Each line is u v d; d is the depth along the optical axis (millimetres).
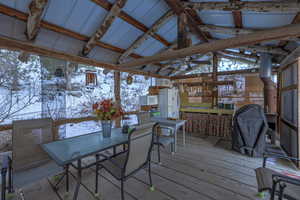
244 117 2982
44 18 2377
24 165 1692
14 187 1420
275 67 4582
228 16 2775
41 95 3244
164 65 5926
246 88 5168
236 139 3129
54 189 1898
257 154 2834
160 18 3084
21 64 2994
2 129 2691
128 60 4441
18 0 1988
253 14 2504
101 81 4562
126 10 2713
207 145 3590
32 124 1796
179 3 2549
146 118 3016
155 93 5496
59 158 1395
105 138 2039
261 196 1716
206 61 5926
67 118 3596
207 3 2453
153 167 2465
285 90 3053
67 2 2270
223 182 2025
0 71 2756
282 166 2473
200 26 3346
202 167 2457
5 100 2807
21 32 2404
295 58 2604
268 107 4230
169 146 3482
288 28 1827
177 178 2131
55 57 2729
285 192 1486
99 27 2807
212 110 4617
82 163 2643
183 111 5203
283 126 3148
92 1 2344
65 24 2617
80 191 1855
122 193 1488
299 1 1896
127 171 1509
